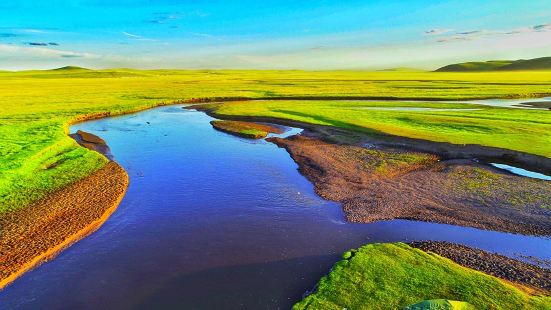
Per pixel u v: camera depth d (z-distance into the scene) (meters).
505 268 17.67
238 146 44.16
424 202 25.80
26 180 29.59
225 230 22.06
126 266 18.36
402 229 22.00
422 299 14.73
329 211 24.72
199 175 32.59
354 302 14.74
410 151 38.84
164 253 19.52
